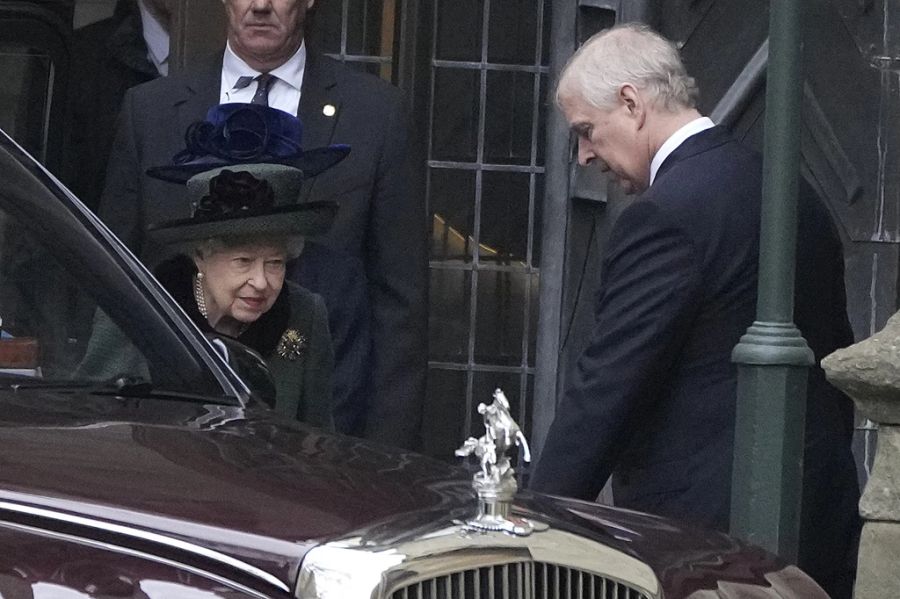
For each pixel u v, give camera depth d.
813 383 18.25
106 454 10.61
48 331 13.52
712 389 17.22
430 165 27.73
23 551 9.40
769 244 16.66
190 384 13.51
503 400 10.60
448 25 27.62
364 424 20.81
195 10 26.33
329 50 27.45
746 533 16.81
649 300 16.94
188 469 10.56
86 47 26.67
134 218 21.19
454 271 27.88
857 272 27.06
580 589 10.71
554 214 27.30
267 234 16.27
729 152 17.56
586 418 17.00
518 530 10.43
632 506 17.75
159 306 14.06
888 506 16.20
